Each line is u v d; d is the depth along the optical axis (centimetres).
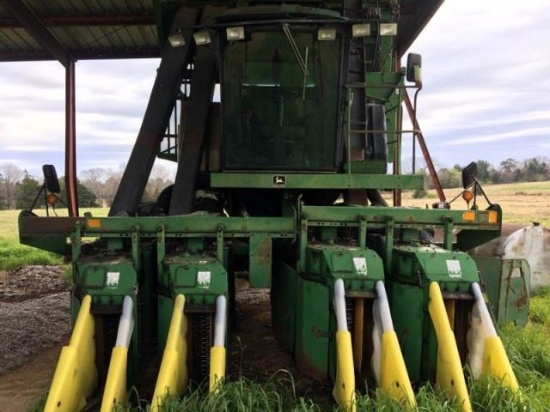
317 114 541
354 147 594
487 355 402
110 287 413
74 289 427
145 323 472
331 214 476
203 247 486
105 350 430
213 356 385
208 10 629
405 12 915
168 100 611
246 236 476
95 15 963
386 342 390
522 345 497
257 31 514
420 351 433
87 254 475
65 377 362
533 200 3688
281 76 532
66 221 479
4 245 1526
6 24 975
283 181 530
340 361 383
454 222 488
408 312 444
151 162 593
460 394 370
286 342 525
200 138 593
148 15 962
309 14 517
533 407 370
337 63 529
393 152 649
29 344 611
